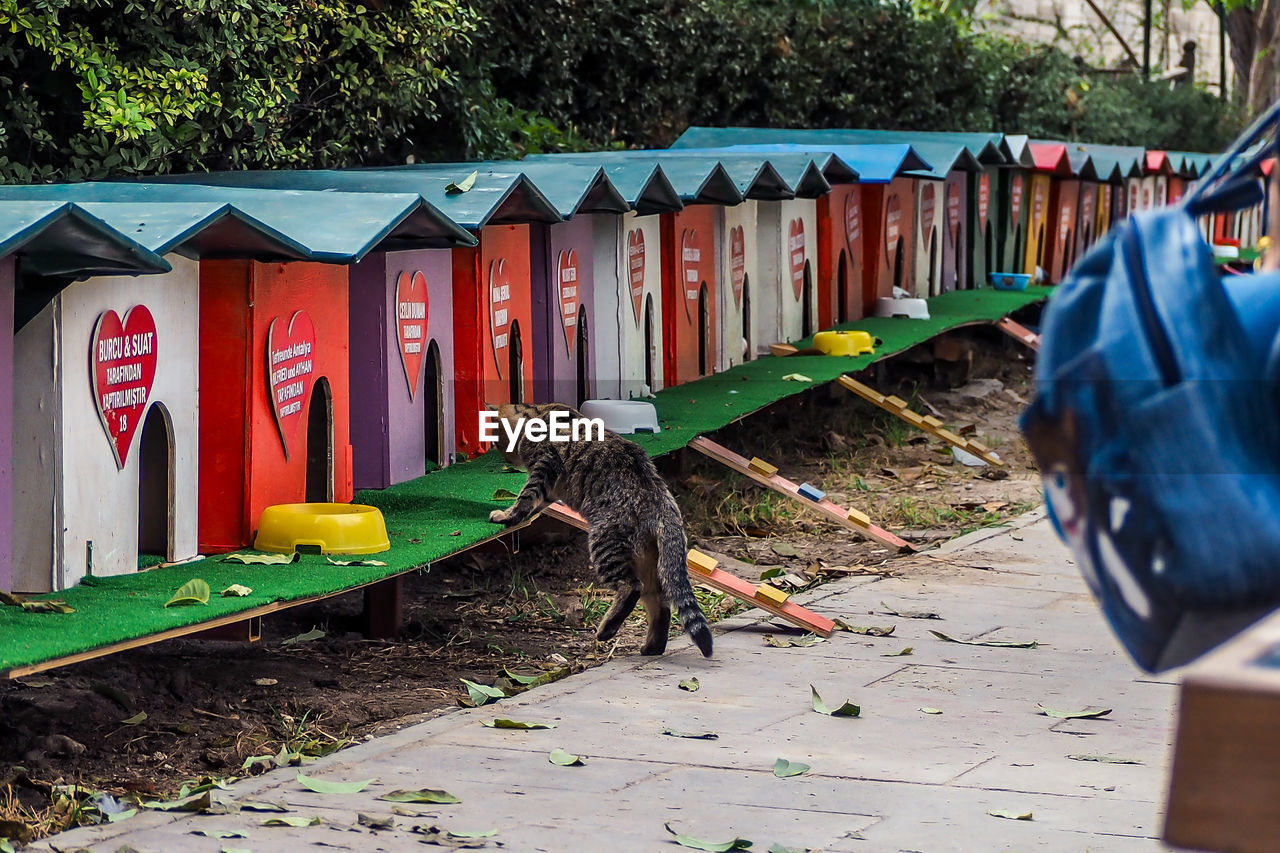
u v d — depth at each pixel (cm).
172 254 606
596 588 831
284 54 1123
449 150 1439
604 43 1773
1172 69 4434
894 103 2325
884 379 1573
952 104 2455
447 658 687
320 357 713
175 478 615
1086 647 716
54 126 1018
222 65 1082
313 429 731
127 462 586
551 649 712
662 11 1856
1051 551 954
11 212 485
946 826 463
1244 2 3403
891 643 724
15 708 559
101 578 569
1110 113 3002
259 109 1065
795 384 1190
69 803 461
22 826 428
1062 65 2981
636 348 1104
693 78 1942
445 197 812
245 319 643
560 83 1734
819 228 1472
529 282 954
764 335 1376
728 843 439
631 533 697
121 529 585
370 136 1286
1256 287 166
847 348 1335
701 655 696
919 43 2331
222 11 1012
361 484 787
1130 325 162
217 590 563
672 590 676
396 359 790
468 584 834
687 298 1194
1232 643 159
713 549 948
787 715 595
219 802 469
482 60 1481
